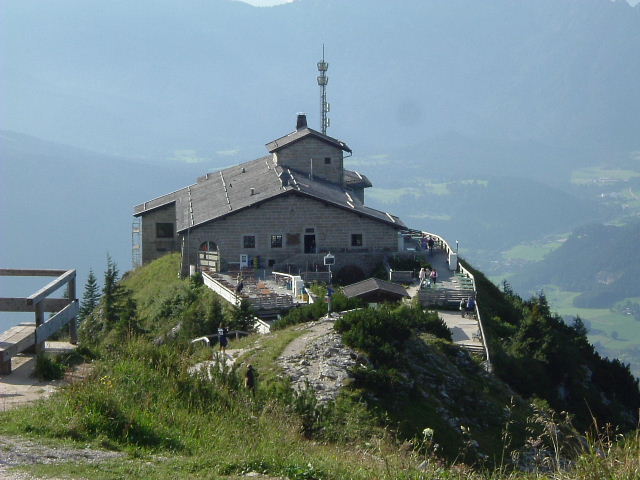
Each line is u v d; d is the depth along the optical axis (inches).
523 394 1717.5
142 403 841.5
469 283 2445.9
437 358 1441.9
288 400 1043.3
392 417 1149.1
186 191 3767.2
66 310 995.3
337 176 3587.6
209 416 880.3
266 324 1967.3
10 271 1038.4
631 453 631.8
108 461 666.8
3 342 871.7
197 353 1373.0
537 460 780.6
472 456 1115.3
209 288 2667.3
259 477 668.7
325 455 813.9
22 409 759.1
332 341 1369.3
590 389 2098.9
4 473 606.5
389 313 1456.7
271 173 3363.7
